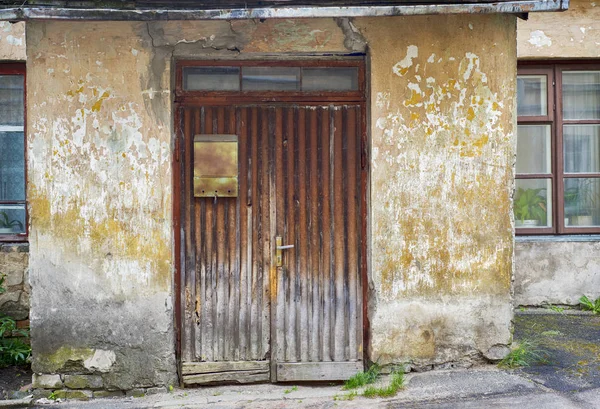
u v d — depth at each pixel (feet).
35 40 14.99
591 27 21.58
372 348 15.49
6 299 19.29
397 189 15.44
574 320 19.95
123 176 15.08
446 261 15.56
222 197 15.55
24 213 19.95
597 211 22.02
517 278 21.68
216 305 15.60
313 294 15.71
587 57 21.66
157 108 15.08
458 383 14.65
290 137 15.69
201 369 15.53
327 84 15.79
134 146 15.08
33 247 15.05
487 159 15.58
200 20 14.17
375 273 15.43
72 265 15.08
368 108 15.62
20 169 20.06
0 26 19.63
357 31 15.25
